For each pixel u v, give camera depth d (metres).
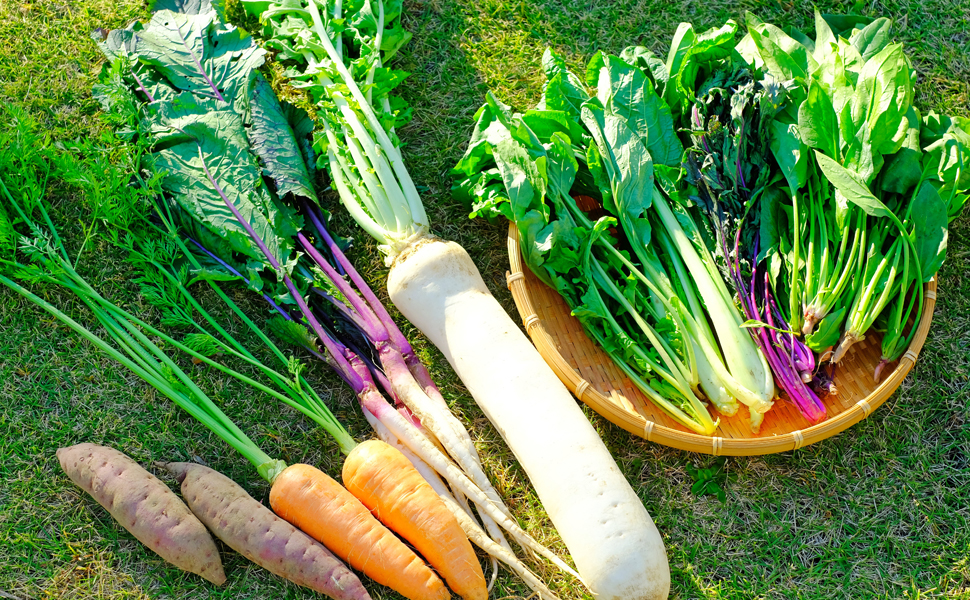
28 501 1.08
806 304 1.05
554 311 1.11
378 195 1.09
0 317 1.13
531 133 1.09
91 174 1.09
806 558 1.09
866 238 1.06
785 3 1.26
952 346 1.15
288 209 1.12
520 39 1.26
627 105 1.10
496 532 1.05
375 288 1.17
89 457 1.05
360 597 1.02
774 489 1.11
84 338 1.13
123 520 1.04
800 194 1.08
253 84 1.14
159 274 1.14
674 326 1.04
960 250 1.18
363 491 1.04
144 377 1.08
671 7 1.26
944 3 1.26
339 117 1.12
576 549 1.02
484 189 1.11
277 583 1.07
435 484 1.07
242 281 1.13
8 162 1.10
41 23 1.22
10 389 1.12
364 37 1.16
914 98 1.24
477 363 1.06
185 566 1.04
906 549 1.09
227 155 1.11
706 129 1.09
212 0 1.19
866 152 1.04
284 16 1.20
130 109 1.11
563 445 1.03
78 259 1.11
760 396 1.03
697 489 1.10
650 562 1.00
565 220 1.06
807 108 1.05
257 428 1.11
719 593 1.08
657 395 1.06
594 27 1.26
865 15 1.27
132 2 1.24
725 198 1.07
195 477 1.05
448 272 1.07
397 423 1.06
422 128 1.22
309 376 1.12
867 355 1.09
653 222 1.09
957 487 1.11
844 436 1.12
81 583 1.07
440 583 1.03
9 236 1.10
